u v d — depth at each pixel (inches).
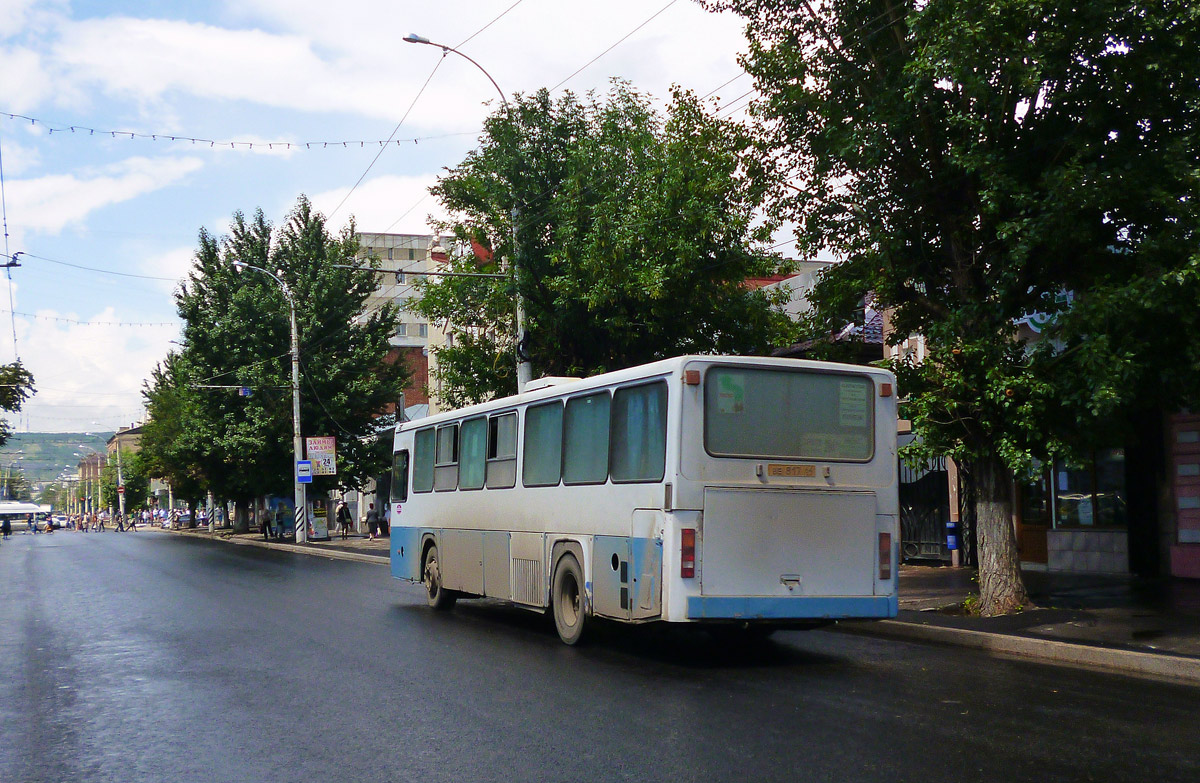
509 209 1027.3
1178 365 493.4
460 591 614.2
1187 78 464.1
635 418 437.1
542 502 514.0
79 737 303.7
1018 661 424.5
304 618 604.1
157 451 2709.2
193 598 734.5
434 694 355.6
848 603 422.0
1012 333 527.8
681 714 317.1
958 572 772.6
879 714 313.1
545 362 1076.5
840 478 427.2
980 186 520.7
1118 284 478.6
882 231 546.6
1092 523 722.2
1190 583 627.5
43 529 3892.7
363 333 1934.1
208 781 251.6
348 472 1854.1
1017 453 491.5
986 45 460.4
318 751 277.3
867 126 524.4
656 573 410.3
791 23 570.9
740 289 1012.5
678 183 902.4
